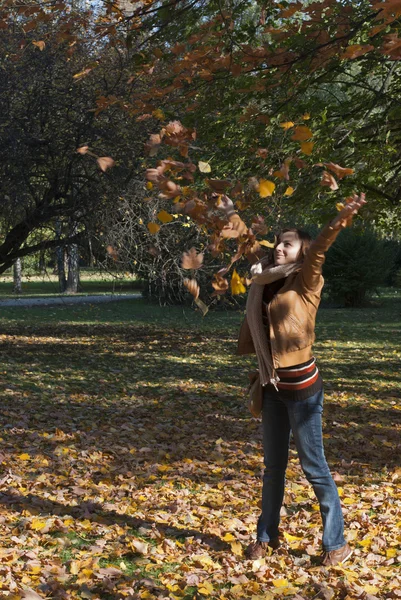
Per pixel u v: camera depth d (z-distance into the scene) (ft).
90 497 17.25
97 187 45.91
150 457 21.97
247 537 14.57
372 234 109.70
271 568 12.86
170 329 76.48
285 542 14.44
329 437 25.46
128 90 41.65
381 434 26.35
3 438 23.81
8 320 87.25
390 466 21.45
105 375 42.27
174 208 9.86
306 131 10.53
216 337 68.64
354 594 11.73
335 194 30.81
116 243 44.96
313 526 15.42
